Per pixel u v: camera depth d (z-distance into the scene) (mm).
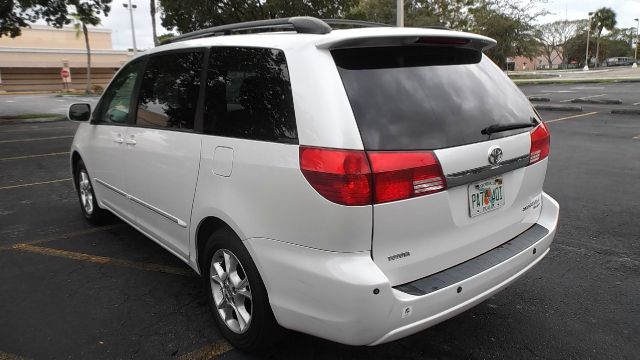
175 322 3252
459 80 2643
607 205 5742
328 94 2252
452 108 2494
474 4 33844
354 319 2188
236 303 2826
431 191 2305
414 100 2389
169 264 4207
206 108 2957
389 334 2232
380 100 2297
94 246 4645
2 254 4465
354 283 2152
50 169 8500
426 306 2287
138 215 3898
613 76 38906
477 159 2471
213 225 2975
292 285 2371
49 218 5555
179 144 3111
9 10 17344
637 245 4508
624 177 7098
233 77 2793
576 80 33219
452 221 2445
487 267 2549
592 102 18594
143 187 3650
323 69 2305
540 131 2982
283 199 2355
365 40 2330
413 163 2236
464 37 2648
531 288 3697
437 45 2631
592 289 3672
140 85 3793
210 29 3275
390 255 2271
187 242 3199
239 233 2605
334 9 19828
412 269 2348
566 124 12992
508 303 3475
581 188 6520
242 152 2590
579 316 3291
